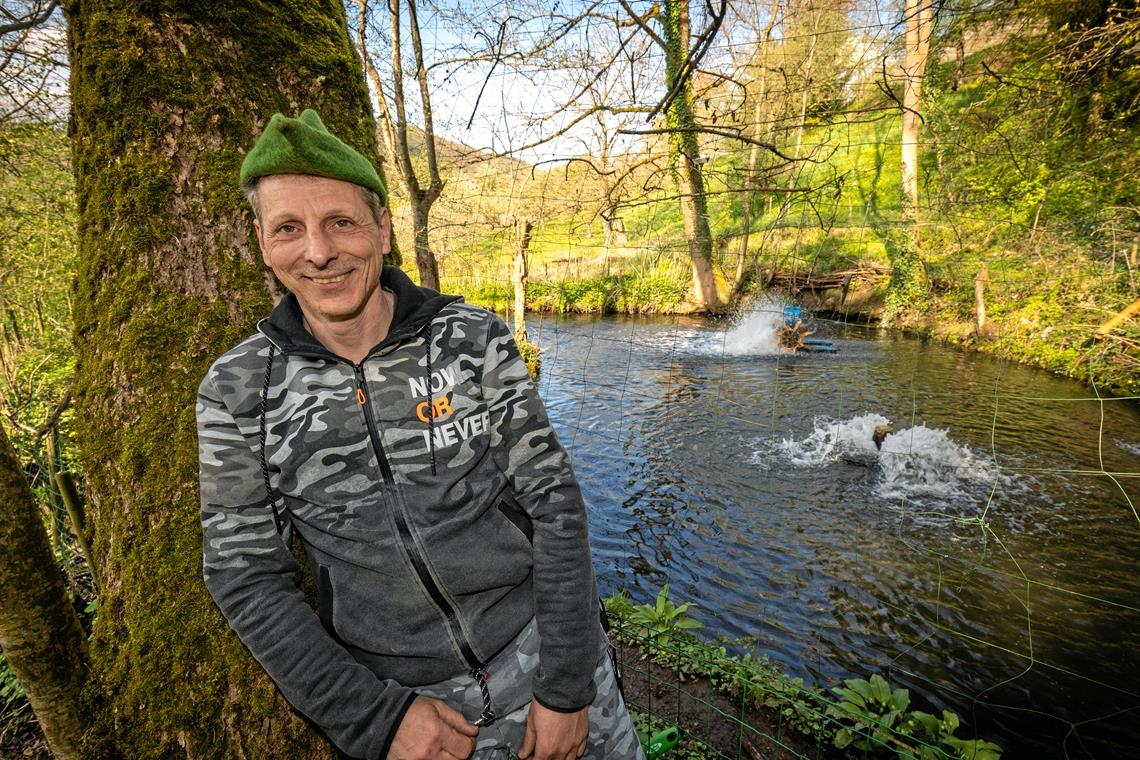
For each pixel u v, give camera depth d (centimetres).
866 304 1136
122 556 123
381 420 97
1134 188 700
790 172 378
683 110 419
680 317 1532
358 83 146
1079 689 363
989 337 874
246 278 126
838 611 448
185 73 117
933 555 509
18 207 673
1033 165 708
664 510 618
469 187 929
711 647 329
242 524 93
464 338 103
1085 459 652
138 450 120
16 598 122
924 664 390
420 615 101
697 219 522
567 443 822
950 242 751
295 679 90
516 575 107
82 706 129
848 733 266
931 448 707
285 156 86
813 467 695
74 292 126
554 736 100
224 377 93
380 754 90
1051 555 500
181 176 120
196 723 120
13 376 634
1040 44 847
